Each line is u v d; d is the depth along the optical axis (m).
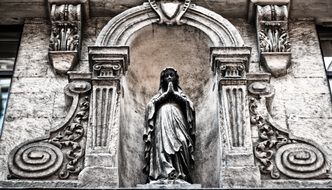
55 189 8.56
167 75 9.99
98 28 10.98
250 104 9.64
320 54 10.73
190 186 8.63
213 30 10.40
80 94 9.70
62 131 9.41
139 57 10.66
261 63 10.52
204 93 10.44
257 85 9.79
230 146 9.10
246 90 9.63
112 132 9.22
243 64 9.80
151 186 8.62
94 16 11.10
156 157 9.15
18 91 10.16
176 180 8.88
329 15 11.16
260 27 10.75
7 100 10.09
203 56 10.66
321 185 8.85
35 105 10.00
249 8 10.98
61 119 9.86
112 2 10.98
